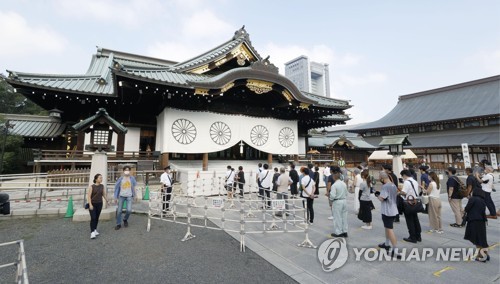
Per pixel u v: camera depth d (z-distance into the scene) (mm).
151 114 17969
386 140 16406
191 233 7121
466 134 38656
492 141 32938
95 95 14695
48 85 13992
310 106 18891
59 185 11555
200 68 17156
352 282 4344
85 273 4676
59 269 4836
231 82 15047
